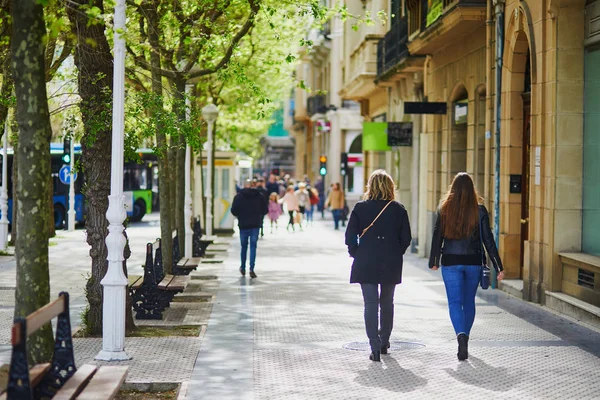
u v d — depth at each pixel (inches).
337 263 1120.2
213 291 818.2
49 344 423.8
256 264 1100.5
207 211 1525.6
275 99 1902.1
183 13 814.5
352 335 582.2
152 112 674.2
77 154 1930.4
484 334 587.8
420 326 619.2
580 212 712.4
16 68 398.0
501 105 856.3
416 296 780.6
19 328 278.8
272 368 479.2
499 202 858.1
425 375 465.4
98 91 567.5
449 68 1095.6
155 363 488.7
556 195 710.5
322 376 460.8
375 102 1768.0
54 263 1103.0
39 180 405.1
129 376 454.9
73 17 570.3
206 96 1466.5
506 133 844.6
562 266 710.5
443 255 512.4
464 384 445.4
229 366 482.6
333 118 2682.1
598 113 705.0
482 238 509.0
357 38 1916.8
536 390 433.7
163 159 815.1
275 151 4591.5
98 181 573.0
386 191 513.3
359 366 486.3
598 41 686.5
